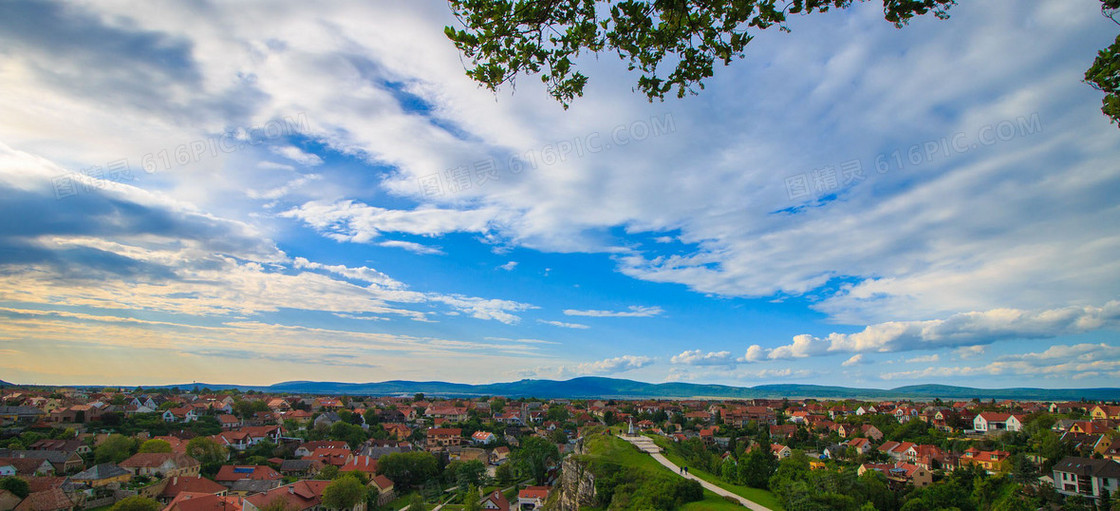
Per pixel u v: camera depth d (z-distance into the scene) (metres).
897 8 12.95
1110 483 90.06
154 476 120.94
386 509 124.19
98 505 103.12
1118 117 14.73
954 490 93.06
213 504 95.31
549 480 148.00
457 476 142.38
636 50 14.19
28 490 98.12
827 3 13.05
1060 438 117.44
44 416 165.50
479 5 12.91
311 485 116.44
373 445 180.88
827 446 162.50
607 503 86.75
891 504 88.62
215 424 187.25
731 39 13.75
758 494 81.88
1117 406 172.50
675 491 76.06
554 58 13.80
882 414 197.88
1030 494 95.31
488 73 13.71
